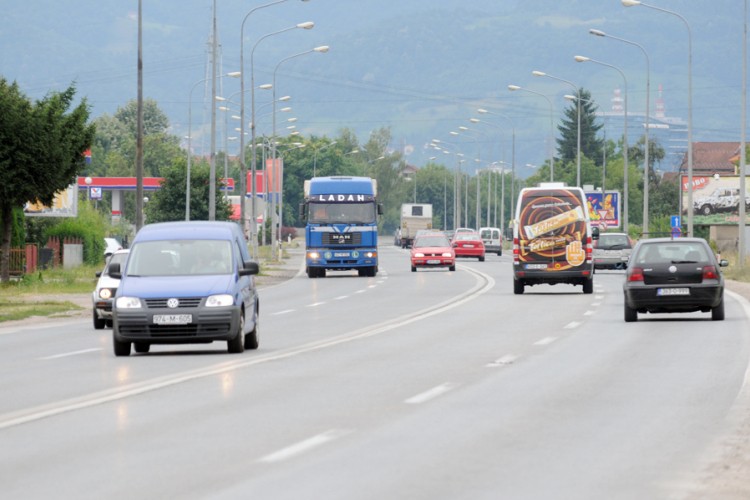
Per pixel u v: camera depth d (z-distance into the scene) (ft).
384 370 154.10
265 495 77.71
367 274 496.64
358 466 87.76
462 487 80.48
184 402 123.65
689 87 494.18
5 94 362.74
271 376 147.64
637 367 156.46
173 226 193.88
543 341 196.75
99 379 146.72
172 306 176.35
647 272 235.20
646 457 92.02
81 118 377.09
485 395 128.67
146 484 81.35
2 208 374.43
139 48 391.04
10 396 131.03
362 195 488.44
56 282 410.52
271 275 522.47
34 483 82.17
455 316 260.62
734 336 201.87
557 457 91.81
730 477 84.48
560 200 344.28
